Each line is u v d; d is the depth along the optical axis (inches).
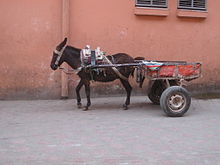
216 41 405.4
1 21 344.2
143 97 376.8
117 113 300.2
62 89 357.1
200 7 396.5
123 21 371.2
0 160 191.2
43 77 356.5
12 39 347.9
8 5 344.2
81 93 367.9
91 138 228.4
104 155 198.4
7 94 352.8
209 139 226.7
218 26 404.5
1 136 232.4
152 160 191.2
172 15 385.7
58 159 192.5
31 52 351.9
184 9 388.2
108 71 303.3
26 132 241.6
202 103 349.4
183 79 294.0
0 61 348.2
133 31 375.6
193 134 237.5
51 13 352.2
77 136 232.8
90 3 360.8
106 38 368.8
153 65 285.0
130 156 196.9
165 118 282.2
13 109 313.6
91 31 363.6
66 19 351.3
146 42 380.5
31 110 310.2
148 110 312.8
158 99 332.2
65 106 327.9
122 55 310.5
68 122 268.4
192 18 393.1
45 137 230.5
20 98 355.3
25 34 349.4
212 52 404.5
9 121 271.0
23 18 347.9
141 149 207.8
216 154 200.1
